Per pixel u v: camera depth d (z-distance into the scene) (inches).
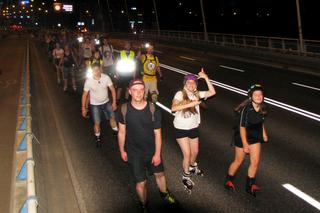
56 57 732.0
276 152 333.7
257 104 236.8
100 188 270.2
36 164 291.7
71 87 714.2
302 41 1051.3
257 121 238.1
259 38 1381.6
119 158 329.7
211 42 1716.3
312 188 262.8
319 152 331.9
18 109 536.4
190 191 260.7
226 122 439.2
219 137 382.6
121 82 485.1
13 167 304.3
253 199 248.2
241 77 794.8
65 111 516.1
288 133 388.5
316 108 497.0
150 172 226.8
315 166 301.3
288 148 343.6
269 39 1225.4
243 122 238.1
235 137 250.8
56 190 272.5
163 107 529.0
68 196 262.7
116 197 255.8
